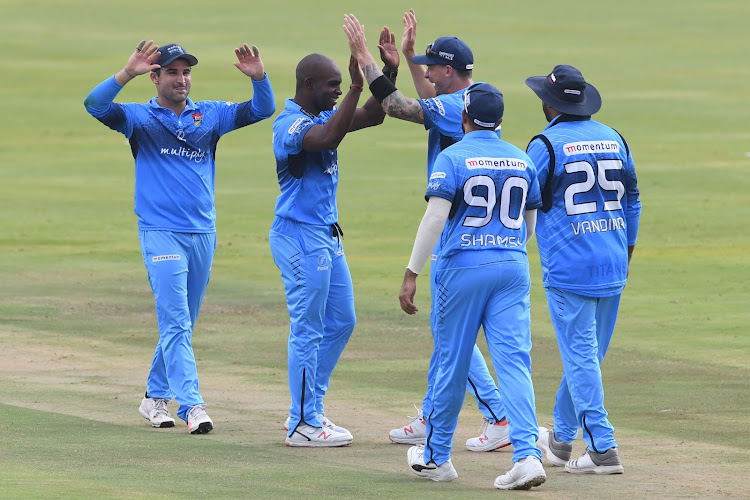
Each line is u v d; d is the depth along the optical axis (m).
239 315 49.59
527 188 24.33
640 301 51.78
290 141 28.03
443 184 23.52
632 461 26.42
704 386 35.38
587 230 25.66
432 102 27.34
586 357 25.59
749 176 91.81
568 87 26.17
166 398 30.73
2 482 22.34
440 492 22.98
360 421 31.34
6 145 110.75
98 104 29.89
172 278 30.39
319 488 22.92
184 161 30.84
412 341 43.91
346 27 27.00
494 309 24.02
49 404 32.56
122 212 80.38
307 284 28.42
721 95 141.25
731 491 23.36
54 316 48.62
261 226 74.81
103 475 23.55
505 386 23.73
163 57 30.58
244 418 31.61
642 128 118.94
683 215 76.69
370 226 74.62
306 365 28.25
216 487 22.67
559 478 24.95
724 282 56.31
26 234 71.81
